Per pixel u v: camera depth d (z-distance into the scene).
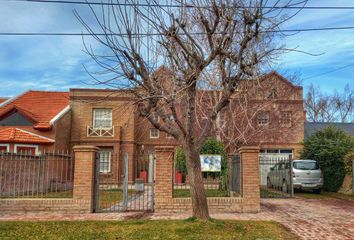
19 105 26.88
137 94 8.52
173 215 10.72
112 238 7.73
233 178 13.70
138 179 17.39
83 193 11.36
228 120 17.97
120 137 26.59
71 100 26.75
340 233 8.59
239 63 8.61
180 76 8.55
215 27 8.05
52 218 10.32
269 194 17.92
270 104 20.73
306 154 20.97
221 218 10.16
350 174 17.62
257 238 7.78
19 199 11.41
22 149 22.67
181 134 8.91
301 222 9.90
